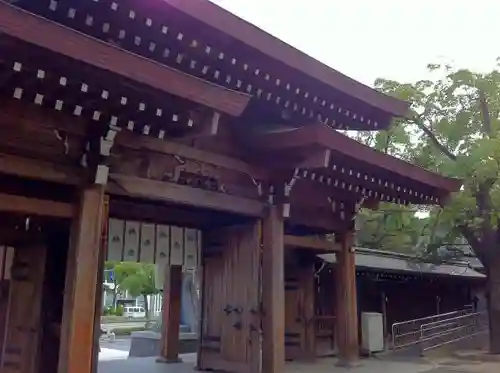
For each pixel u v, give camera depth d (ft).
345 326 35.99
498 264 50.19
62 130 21.43
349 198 36.73
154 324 89.40
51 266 26.27
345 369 34.63
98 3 20.90
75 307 20.86
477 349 51.70
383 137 51.78
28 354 25.29
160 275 55.11
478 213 47.29
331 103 32.04
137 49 23.95
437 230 54.85
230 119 28.84
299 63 27.53
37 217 23.70
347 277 36.47
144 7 21.44
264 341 29.01
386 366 38.01
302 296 40.47
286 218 31.24
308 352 39.81
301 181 32.45
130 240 31.81
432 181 34.73
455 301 68.85
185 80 20.07
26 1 20.65
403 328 58.44
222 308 31.99
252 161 29.43
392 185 33.24
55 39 16.72
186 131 22.38
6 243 26.55
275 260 29.63
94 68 17.76
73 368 20.39
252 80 27.96
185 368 35.37
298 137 26.58
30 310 25.77
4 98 19.57
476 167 44.52
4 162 20.08
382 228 59.06
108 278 146.51
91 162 22.06
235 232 32.04
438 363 41.57
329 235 40.32
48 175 21.20
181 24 22.94
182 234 34.50
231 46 25.16
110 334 67.92
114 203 28.81
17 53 16.57
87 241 21.61
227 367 30.71
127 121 21.40
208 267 33.73
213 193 27.40
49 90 18.54
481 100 49.16
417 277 58.80
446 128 49.24
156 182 24.88
